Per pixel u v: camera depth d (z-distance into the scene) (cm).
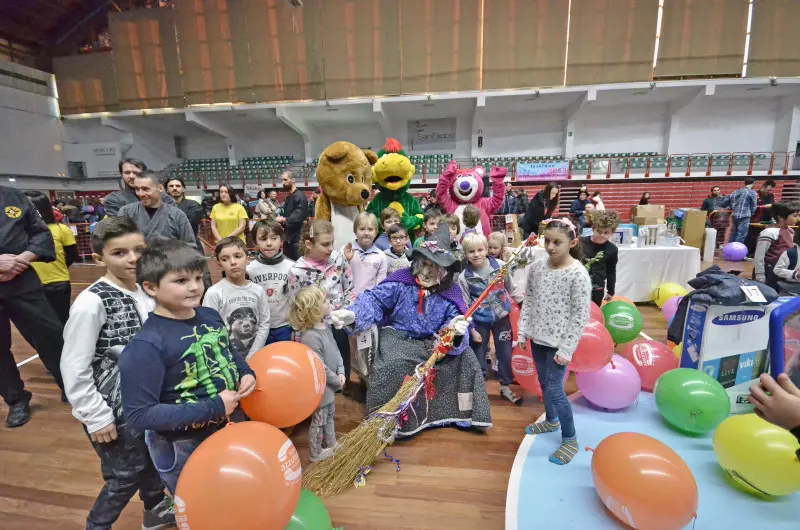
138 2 1398
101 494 151
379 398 236
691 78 1159
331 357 216
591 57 1160
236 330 217
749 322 251
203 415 123
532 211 473
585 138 1406
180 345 126
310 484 200
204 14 1223
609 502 164
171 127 1530
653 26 1125
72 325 139
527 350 265
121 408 146
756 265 346
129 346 120
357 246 313
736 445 176
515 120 1428
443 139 1488
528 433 239
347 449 206
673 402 225
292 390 158
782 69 1132
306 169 1437
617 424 246
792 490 166
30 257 246
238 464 113
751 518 170
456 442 241
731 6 1100
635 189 1295
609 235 333
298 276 253
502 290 285
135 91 1347
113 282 151
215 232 451
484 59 1177
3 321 260
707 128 1333
